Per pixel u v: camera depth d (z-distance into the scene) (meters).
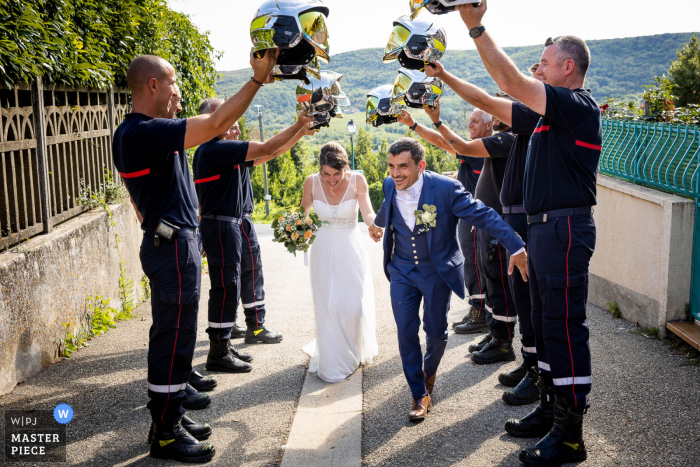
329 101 3.51
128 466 3.12
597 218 6.20
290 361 4.93
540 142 3.17
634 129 5.93
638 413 3.57
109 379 4.40
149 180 3.14
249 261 5.37
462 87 3.21
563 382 3.09
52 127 5.53
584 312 3.16
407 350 3.76
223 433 3.56
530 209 3.24
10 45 4.27
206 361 4.83
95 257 5.86
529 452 3.07
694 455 3.04
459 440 3.41
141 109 3.24
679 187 4.91
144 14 8.01
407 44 3.00
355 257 4.61
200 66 11.25
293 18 2.61
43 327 4.64
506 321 4.63
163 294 3.18
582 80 3.21
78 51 5.86
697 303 4.73
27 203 4.92
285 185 69.81
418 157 3.72
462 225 5.48
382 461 3.19
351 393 4.19
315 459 3.21
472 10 2.75
